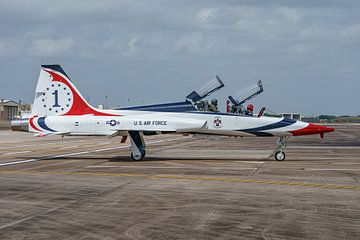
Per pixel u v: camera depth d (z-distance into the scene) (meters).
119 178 17.28
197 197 13.01
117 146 39.88
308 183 15.78
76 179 17.05
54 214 10.80
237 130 25.19
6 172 19.47
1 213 10.94
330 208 11.39
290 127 24.94
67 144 43.38
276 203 12.07
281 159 25.11
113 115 25.39
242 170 19.98
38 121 25.47
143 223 9.89
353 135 69.75
